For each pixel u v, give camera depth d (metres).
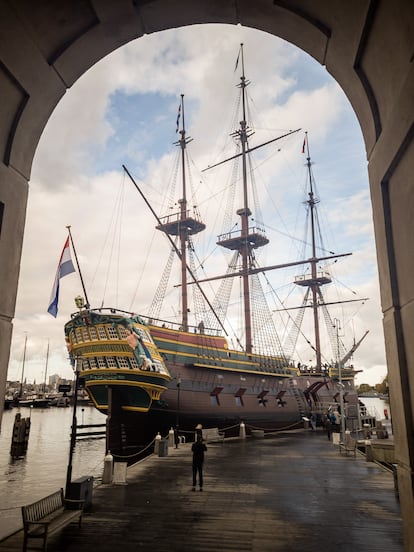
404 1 4.45
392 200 5.59
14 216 6.32
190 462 19.36
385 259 5.71
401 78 4.95
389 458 24.28
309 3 6.46
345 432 25.23
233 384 34.25
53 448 39.12
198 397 30.47
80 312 25.45
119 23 7.06
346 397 55.31
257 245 53.44
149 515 10.90
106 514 10.97
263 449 24.36
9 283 6.07
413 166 4.80
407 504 5.08
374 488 14.09
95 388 27.00
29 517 8.40
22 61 6.14
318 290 67.62
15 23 5.77
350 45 6.08
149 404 25.86
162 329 29.58
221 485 14.52
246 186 52.69
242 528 9.87
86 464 30.66
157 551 8.40
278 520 10.48
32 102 6.64
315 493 13.38
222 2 7.10
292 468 17.98
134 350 24.52
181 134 50.03
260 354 38.97
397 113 5.05
